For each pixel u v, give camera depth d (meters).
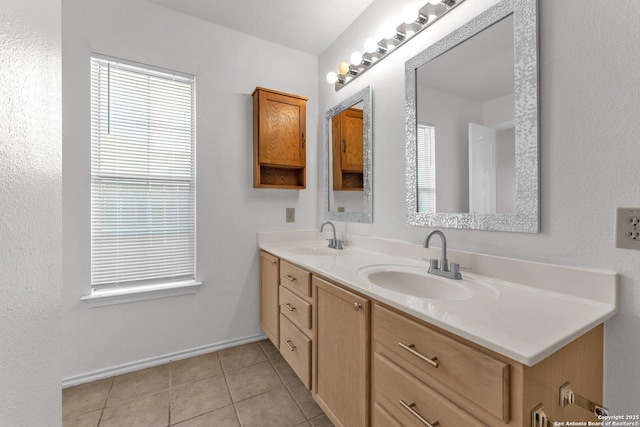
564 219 0.98
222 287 2.15
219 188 2.13
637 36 0.82
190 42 2.01
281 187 2.25
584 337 0.80
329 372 1.34
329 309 1.34
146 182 1.92
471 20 1.25
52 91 0.54
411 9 1.48
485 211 1.21
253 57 2.24
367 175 1.90
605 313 0.82
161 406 1.54
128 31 1.82
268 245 2.23
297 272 1.64
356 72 1.98
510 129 1.11
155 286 1.92
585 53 0.92
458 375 0.74
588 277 0.91
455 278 1.20
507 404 0.64
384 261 1.58
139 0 1.86
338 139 2.22
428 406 0.82
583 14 0.92
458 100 1.32
